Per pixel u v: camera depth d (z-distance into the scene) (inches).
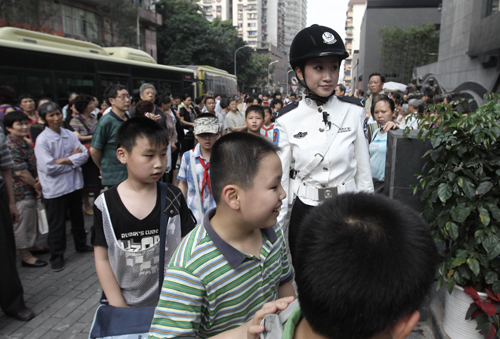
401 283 32.4
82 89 347.9
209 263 49.7
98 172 227.5
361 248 33.0
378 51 1483.8
